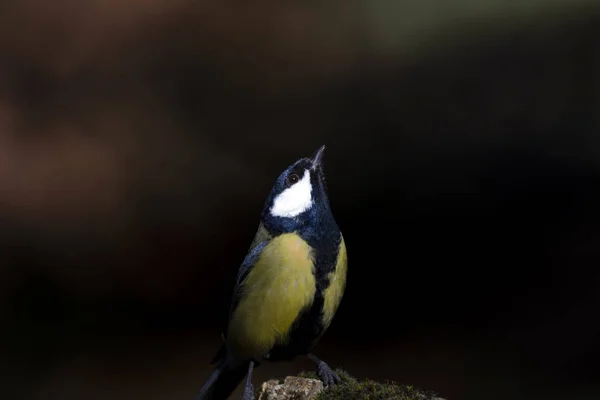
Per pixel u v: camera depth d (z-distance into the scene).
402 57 13.62
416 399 5.84
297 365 11.90
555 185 11.95
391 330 12.07
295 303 6.39
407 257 12.41
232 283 6.85
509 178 12.14
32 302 12.99
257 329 6.52
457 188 12.27
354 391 6.03
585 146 11.91
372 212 12.48
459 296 12.16
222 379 7.29
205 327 13.02
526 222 12.05
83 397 11.05
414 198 12.39
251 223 13.51
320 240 6.46
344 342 12.06
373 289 12.39
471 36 13.38
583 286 11.58
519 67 12.71
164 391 11.15
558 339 11.11
